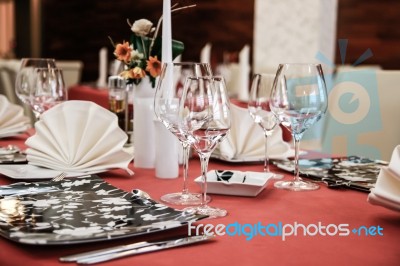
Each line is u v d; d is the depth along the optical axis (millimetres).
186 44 8070
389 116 2123
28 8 10133
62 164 1332
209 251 800
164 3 1331
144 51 1470
